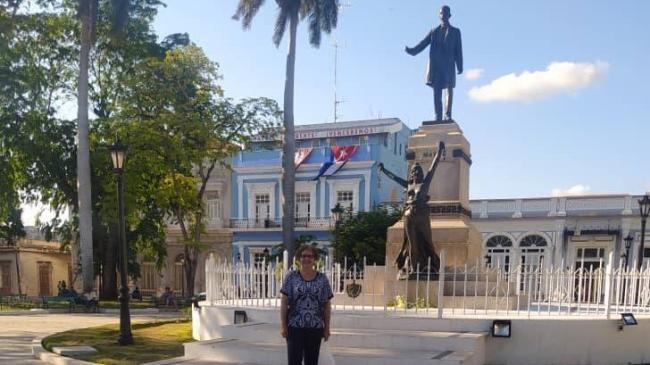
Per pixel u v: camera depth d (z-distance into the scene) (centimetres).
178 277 3816
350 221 2706
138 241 2911
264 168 3653
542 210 2964
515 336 810
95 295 2236
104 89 2858
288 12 2378
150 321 1534
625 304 950
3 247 3772
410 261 1098
